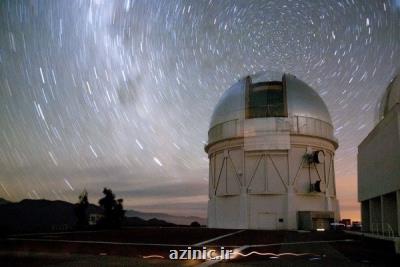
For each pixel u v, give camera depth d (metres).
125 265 11.48
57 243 18.02
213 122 42.78
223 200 40.03
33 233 25.48
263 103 40.06
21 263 11.85
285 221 36.97
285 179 38.06
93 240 19.55
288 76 42.56
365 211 27.72
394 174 19.27
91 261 12.28
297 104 39.84
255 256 13.68
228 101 41.88
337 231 29.64
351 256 13.70
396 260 12.73
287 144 38.31
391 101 26.83
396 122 18.91
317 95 42.53
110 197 39.34
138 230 29.14
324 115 41.12
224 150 40.78
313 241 19.56
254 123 39.31
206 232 26.16
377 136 22.83
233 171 39.84
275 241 19.39
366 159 25.95
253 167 38.81
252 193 38.16
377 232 23.48
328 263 12.02
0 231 24.62
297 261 12.46
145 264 11.71
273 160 38.59
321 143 39.94
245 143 39.09
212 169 42.91
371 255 14.02
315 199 38.31
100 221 37.97
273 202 37.72
